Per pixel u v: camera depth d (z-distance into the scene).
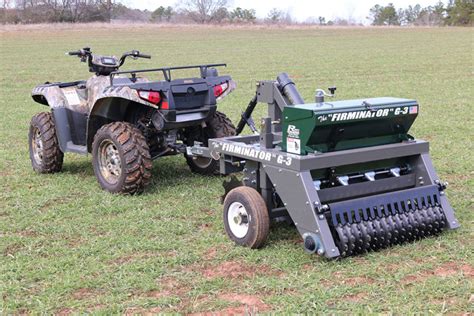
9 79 22.45
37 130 8.12
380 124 5.23
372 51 33.50
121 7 83.75
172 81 6.87
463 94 15.80
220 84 7.31
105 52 32.97
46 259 5.02
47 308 4.14
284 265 4.74
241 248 5.14
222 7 80.38
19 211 6.39
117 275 4.64
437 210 5.25
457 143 9.36
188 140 7.74
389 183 5.30
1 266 4.88
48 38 43.75
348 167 5.18
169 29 55.22
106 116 7.23
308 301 4.09
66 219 6.10
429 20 86.12
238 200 5.18
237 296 4.27
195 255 5.01
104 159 7.08
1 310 4.14
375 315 3.87
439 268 4.64
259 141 5.82
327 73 23.05
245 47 36.97
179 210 6.28
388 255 4.88
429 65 25.19
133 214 6.18
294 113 4.91
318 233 4.68
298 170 4.79
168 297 4.24
